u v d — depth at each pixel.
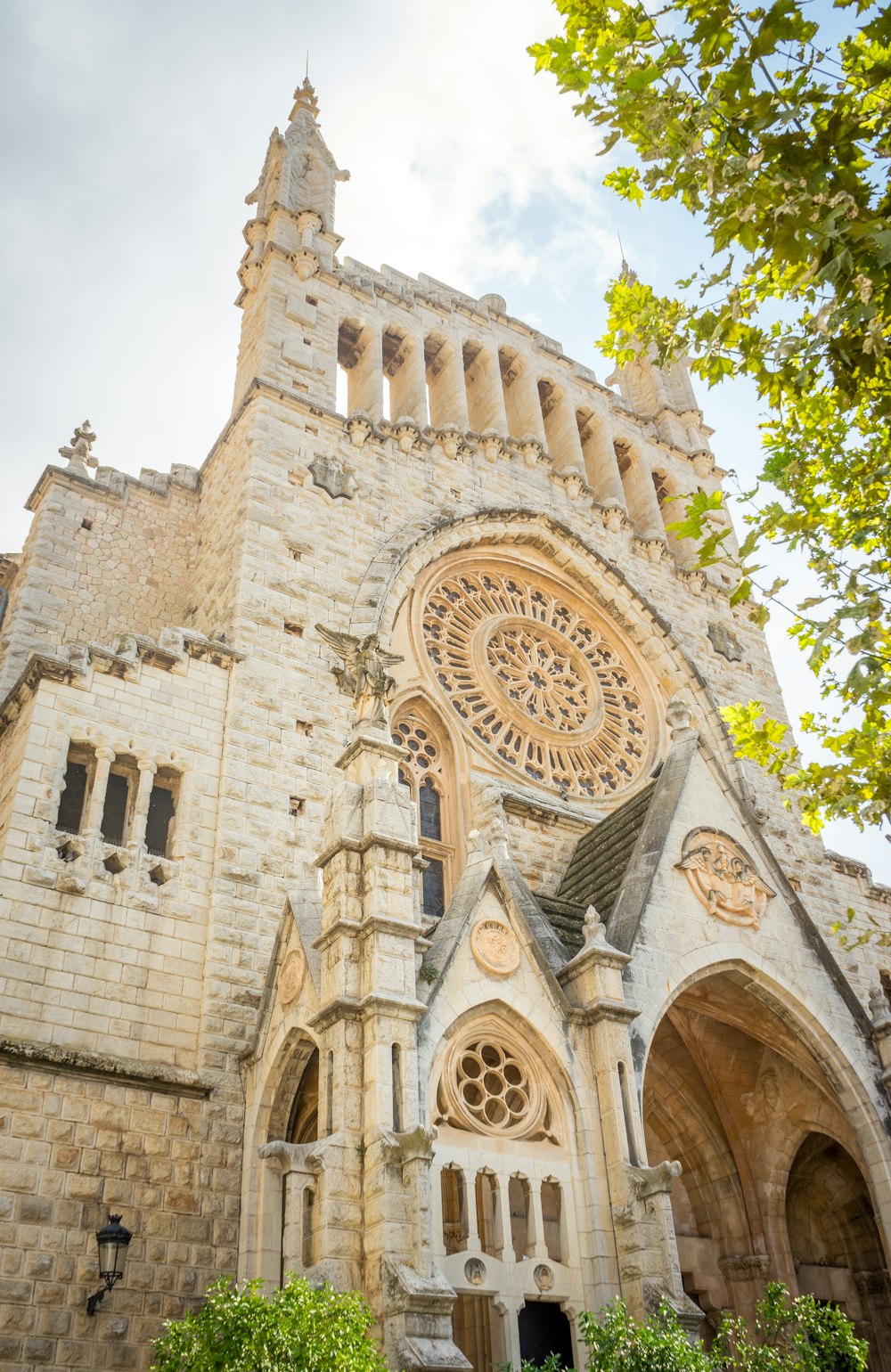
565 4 13.80
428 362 41.38
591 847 27.91
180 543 34.22
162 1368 12.79
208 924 21.98
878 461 15.45
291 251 37.69
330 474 31.72
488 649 33.72
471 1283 15.91
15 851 20.53
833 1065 22.34
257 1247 18.42
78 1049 19.36
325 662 27.47
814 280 12.38
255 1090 20.00
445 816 29.20
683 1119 25.67
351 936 17.58
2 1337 16.50
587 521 38.62
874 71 12.35
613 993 19.27
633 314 16.08
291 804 24.56
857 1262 25.59
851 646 13.99
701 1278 24.19
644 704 36.09
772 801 35.94
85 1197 18.09
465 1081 17.80
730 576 42.44
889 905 36.72
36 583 31.09
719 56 13.14
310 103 43.94
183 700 24.75
